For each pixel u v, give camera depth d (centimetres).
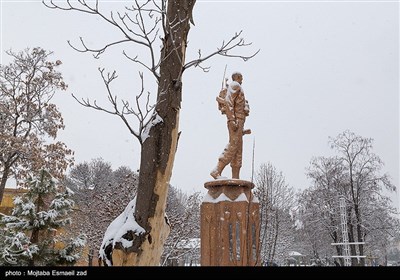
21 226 1048
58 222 1083
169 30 495
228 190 1098
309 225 3144
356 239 3086
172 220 1620
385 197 3005
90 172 3953
